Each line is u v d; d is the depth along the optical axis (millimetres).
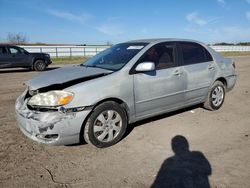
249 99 6922
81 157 3475
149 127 4586
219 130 4465
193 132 4363
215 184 2812
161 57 4438
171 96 4516
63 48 30484
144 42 4582
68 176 3008
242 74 12609
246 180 2885
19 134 4254
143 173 3057
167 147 3770
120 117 3820
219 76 5445
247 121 4957
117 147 3779
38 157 3473
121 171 3105
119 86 3746
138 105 4047
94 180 2920
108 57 4535
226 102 6527
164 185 2807
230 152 3588
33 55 15188
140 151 3645
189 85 4816
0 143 3896
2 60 13984
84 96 3424
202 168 3150
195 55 5078
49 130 3260
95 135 3625
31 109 3430
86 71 3975
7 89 8602
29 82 3879
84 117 3441
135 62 4031
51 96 3322
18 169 3158
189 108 5797
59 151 3650
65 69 4375
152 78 4156
